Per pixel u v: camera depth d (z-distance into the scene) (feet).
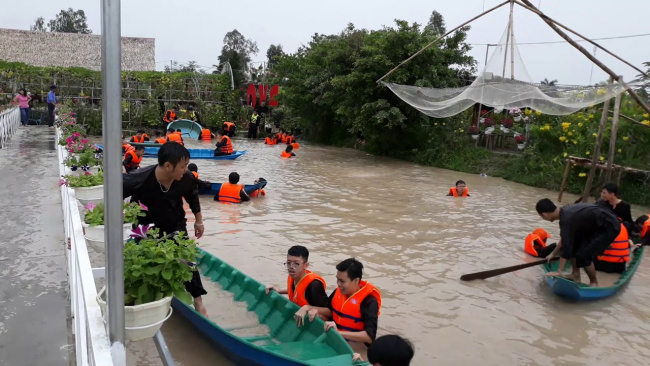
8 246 20.08
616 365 16.06
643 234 28.96
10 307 14.89
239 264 23.98
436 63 63.57
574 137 49.80
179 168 14.89
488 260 26.32
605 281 23.65
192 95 103.60
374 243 28.40
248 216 33.60
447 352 16.51
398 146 72.59
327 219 33.55
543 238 29.14
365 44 68.69
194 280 16.89
